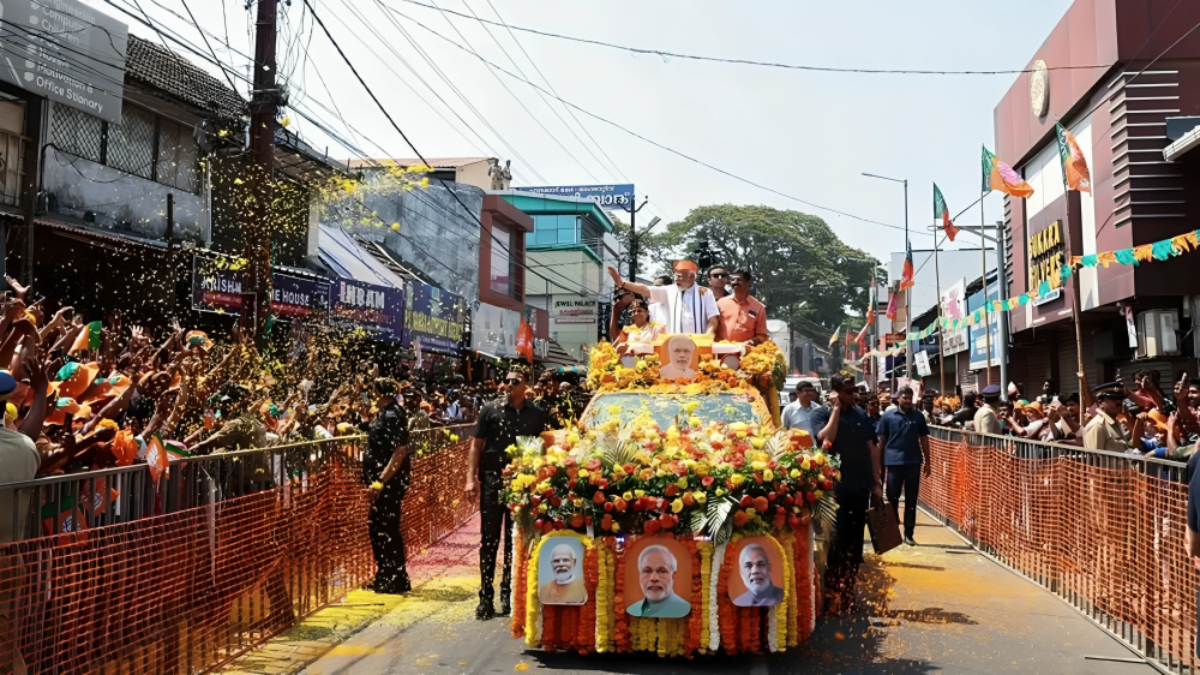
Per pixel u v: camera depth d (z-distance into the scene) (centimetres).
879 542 836
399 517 820
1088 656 612
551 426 776
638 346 784
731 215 7181
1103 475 696
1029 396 2722
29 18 1291
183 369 708
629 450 607
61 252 1394
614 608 591
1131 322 1717
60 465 532
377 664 587
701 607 583
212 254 1496
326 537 761
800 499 600
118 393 610
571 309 4212
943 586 853
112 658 467
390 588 810
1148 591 611
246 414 684
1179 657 567
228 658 579
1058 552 807
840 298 7531
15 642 402
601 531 599
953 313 3566
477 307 2850
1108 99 1827
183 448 603
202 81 1692
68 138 1401
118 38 1435
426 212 2908
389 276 2298
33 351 501
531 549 607
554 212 4375
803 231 7538
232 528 590
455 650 621
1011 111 2503
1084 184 1543
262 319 1088
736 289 916
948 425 1464
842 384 850
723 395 754
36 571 418
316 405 1038
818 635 668
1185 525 559
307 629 675
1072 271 1320
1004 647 635
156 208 1569
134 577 486
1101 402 941
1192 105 1722
